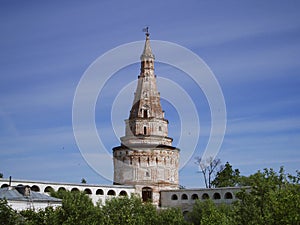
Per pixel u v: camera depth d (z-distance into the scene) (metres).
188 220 103.38
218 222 62.66
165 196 115.06
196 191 115.12
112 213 72.69
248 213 57.47
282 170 61.00
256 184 59.97
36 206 75.12
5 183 98.94
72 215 57.41
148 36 125.81
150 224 79.31
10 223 56.91
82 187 110.31
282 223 49.12
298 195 51.09
